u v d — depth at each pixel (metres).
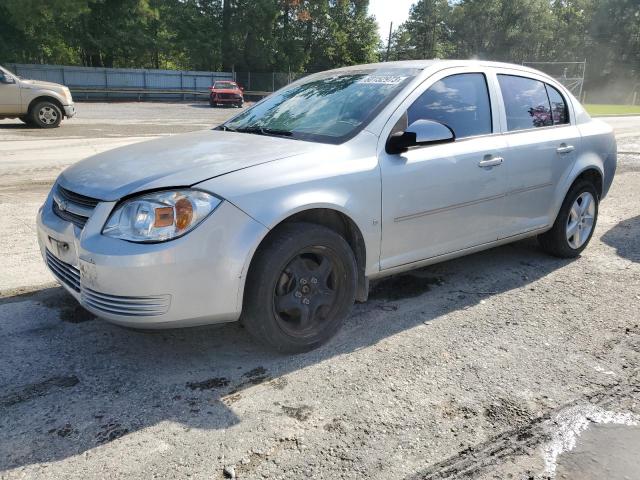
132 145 3.71
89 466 2.26
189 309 2.72
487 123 4.05
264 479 2.21
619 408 2.73
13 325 3.47
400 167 3.40
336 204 3.08
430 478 2.23
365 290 3.44
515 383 2.94
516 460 2.35
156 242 2.64
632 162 10.91
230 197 2.76
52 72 34.81
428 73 3.78
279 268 2.92
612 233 5.89
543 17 71.38
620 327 3.63
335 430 2.52
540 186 4.39
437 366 3.10
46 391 2.78
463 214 3.84
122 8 39.00
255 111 4.22
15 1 32.34
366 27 55.62
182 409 2.66
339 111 3.65
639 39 65.44
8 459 2.29
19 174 8.30
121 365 3.05
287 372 3.01
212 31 46.69
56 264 3.15
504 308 3.91
